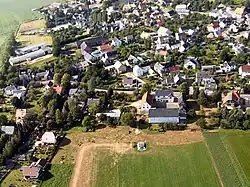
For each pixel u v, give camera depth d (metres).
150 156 177.75
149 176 164.75
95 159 177.88
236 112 195.62
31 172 164.62
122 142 189.12
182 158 174.75
